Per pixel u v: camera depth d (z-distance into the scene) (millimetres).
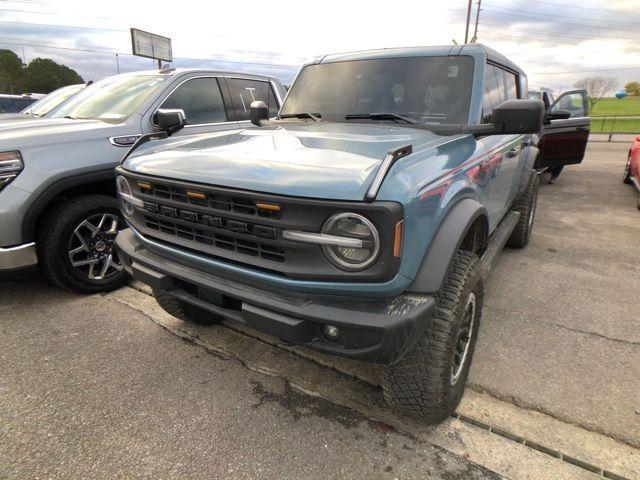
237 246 2113
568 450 2260
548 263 4859
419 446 2291
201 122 4969
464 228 2115
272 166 2053
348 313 1880
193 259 2307
